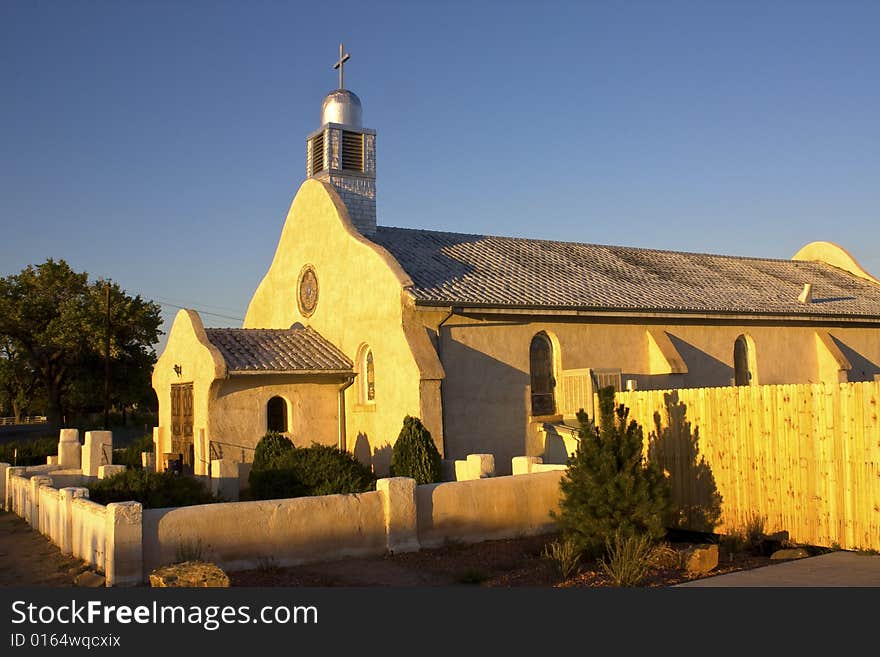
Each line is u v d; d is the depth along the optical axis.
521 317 22.61
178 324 23.80
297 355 23.09
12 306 56.50
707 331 26.48
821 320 28.92
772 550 14.27
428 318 21.09
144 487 15.78
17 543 16.31
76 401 59.44
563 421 22.86
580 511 13.66
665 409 16.39
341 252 24.11
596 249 30.61
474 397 21.48
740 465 14.91
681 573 12.28
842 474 13.23
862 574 11.55
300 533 13.20
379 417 21.72
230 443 21.34
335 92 27.14
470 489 15.04
